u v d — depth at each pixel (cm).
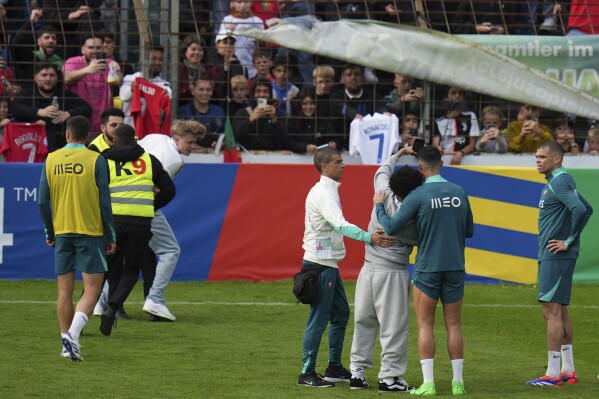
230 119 5350
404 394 2753
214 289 4753
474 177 5022
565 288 2969
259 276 4988
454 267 2727
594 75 5497
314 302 2839
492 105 5597
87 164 3197
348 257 5006
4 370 2983
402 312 2767
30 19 5309
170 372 3014
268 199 4988
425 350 2750
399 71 5419
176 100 5347
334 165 2850
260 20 5650
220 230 4978
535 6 5794
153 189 3706
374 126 5178
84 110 5122
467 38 5478
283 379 2950
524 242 5019
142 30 5341
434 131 5403
